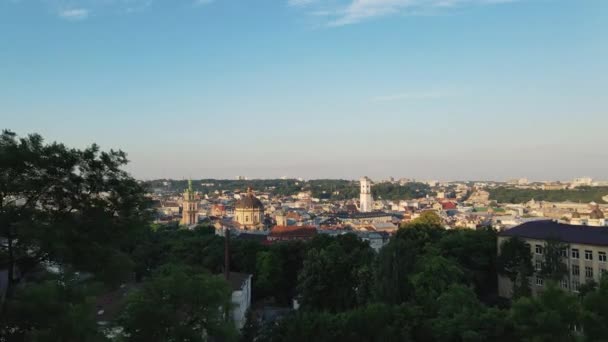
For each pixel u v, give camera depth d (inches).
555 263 4724.4
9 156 1822.1
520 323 2824.8
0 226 1796.3
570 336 2647.6
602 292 2711.6
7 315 1685.5
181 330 2342.5
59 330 1705.2
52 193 1945.1
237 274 5078.7
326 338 3228.3
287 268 6058.1
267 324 3617.1
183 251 6432.1
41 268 2133.4
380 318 3262.8
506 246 5157.5
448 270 4023.1
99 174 2032.5
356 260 4817.9
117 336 2415.1
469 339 2942.9
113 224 2054.6
